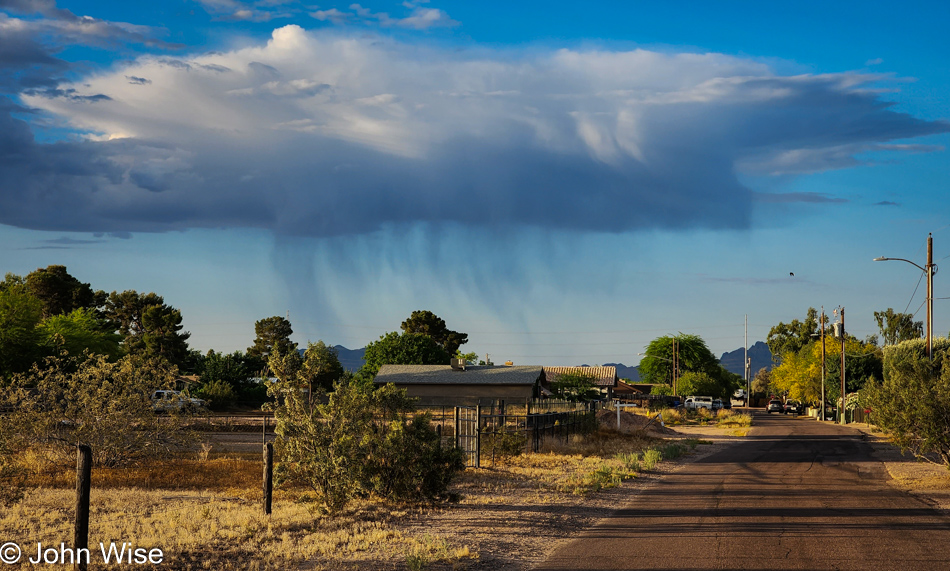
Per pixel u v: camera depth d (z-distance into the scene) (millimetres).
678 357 112438
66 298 84438
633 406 72188
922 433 20344
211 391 61469
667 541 12031
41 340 56438
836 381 78938
